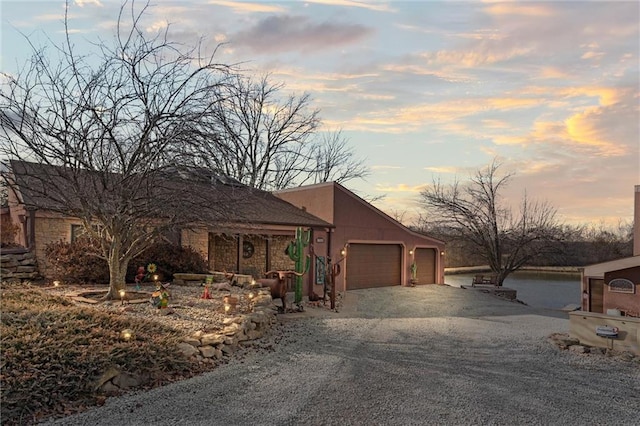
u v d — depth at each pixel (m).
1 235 13.90
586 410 5.33
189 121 8.30
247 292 11.36
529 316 14.30
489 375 6.71
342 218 18.66
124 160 8.50
